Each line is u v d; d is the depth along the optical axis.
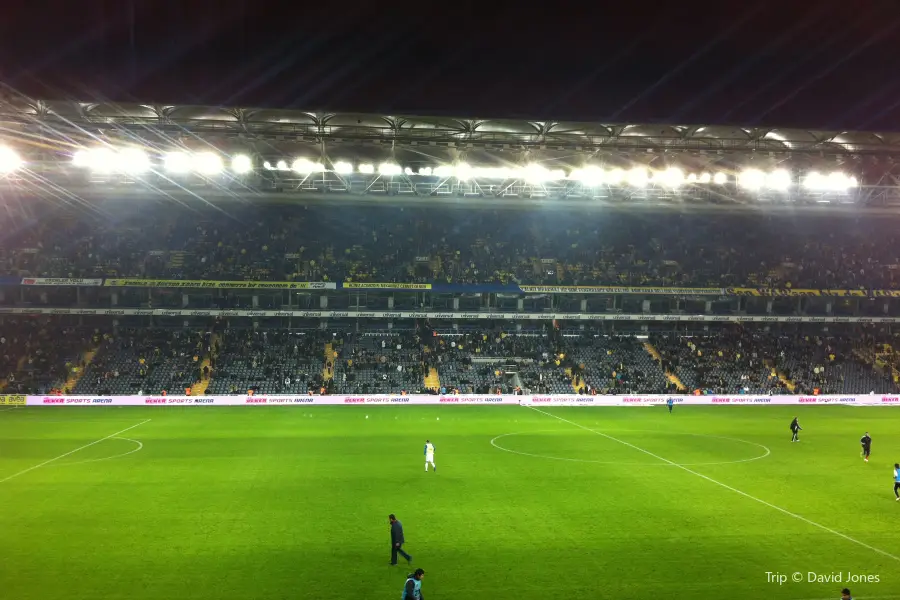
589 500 26.95
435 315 69.44
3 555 20.05
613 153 53.84
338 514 24.55
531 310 73.75
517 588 18.00
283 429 45.09
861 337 76.25
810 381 68.62
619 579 18.70
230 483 29.17
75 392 59.28
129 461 33.66
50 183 58.78
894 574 19.28
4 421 48.22
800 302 75.50
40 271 66.25
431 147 52.41
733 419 53.38
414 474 31.34
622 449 38.56
